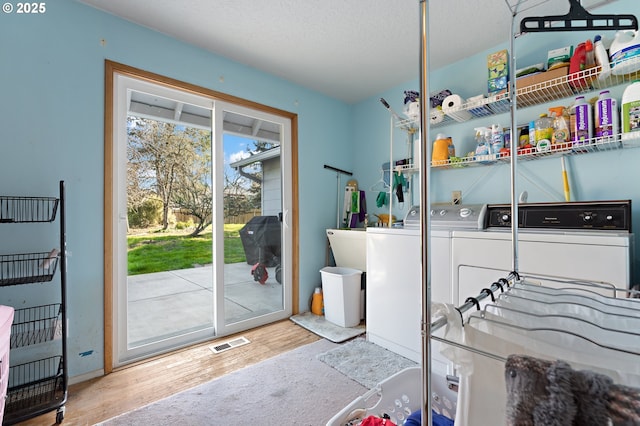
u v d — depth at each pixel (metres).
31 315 1.60
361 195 3.23
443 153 2.32
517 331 0.58
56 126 1.68
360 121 3.30
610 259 1.26
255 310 2.62
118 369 1.88
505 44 2.20
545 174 2.00
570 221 1.59
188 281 2.44
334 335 2.38
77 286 1.73
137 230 2.18
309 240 2.99
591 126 1.62
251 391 1.65
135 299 2.29
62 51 1.70
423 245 0.60
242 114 2.56
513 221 0.97
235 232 2.51
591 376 0.38
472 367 0.54
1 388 1.11
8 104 1.55
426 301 0.59
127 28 1.92
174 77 2.12
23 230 1.58
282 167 2.84
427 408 0.57
